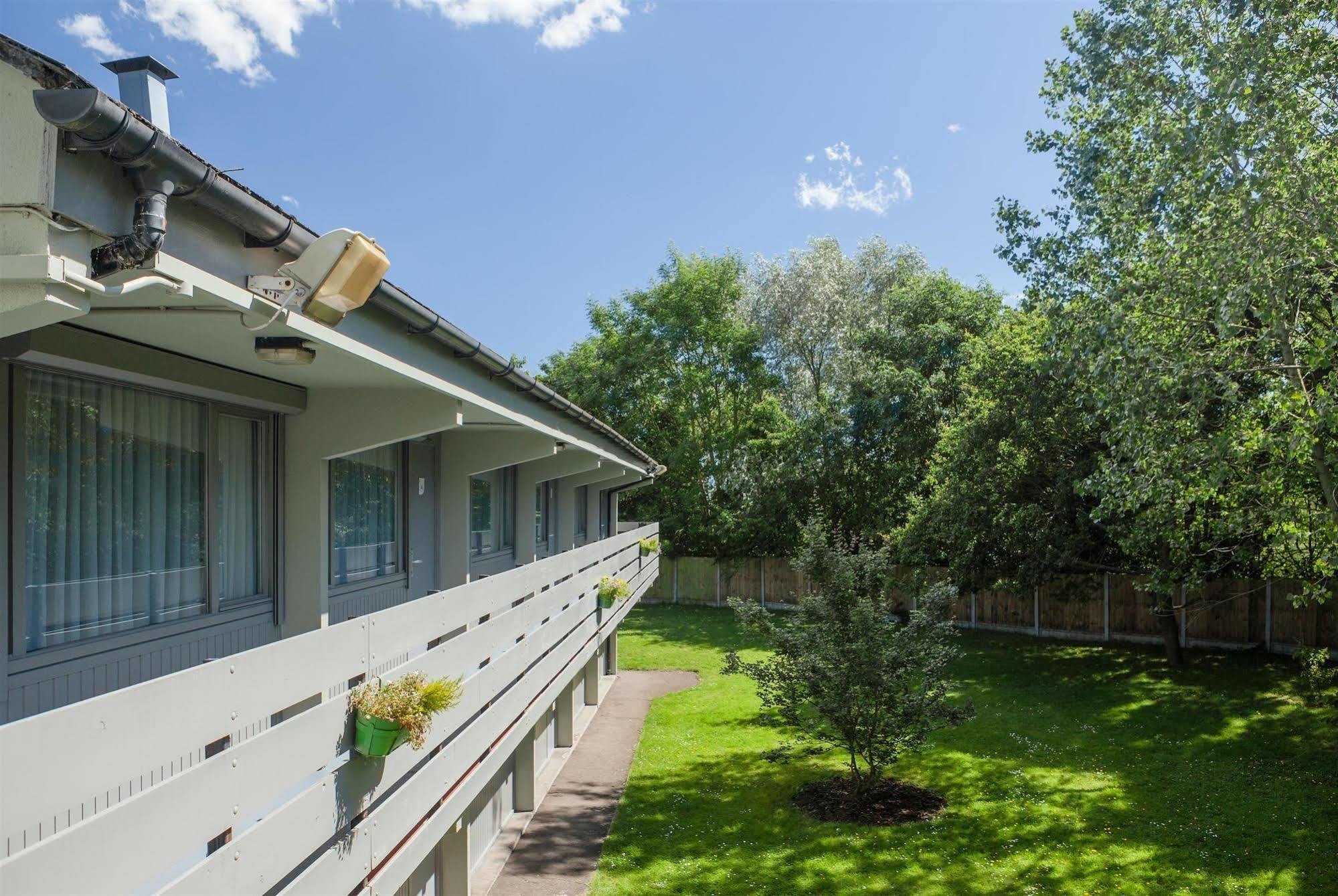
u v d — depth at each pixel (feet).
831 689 40.37
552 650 30.12
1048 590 82.79
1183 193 36.47
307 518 20.93
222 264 11.21
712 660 76.54
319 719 12.57
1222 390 38.93
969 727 54.29
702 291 119.34
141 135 8.57
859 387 97.71
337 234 11.79
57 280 8.37
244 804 10.57
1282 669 64.49
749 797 42.19
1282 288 32.96
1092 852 35.17
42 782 7.52
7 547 12.84
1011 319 77.97
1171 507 43.16
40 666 13.51
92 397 14.98
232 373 17.49
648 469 63.57
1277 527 39.81
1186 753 47.83
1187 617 74.90
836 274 111.96
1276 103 32.37
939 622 41.16
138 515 16.11
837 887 32.01
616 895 31.24
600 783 44.52
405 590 28.86
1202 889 31.78
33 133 8.20
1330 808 39.17
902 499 96.73
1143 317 38.93
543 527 49.85
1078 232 48.49
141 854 8.71
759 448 109.50
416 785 16.14
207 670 9.91
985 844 36.19
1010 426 69.72
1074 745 50.11
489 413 24.72
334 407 20.79
